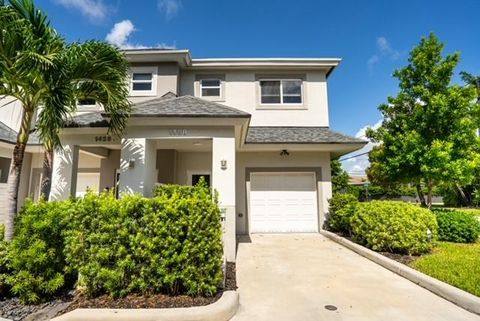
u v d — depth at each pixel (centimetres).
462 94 1170
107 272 495
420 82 1262
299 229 1357
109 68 686
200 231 527
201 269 518
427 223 855
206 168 1380
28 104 648
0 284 506
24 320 439
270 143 1236
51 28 631
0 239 537
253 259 857
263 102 1501
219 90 1495
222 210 823
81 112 1316
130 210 526
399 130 1297
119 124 802
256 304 525
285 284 632
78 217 521
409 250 817
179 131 852
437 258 740
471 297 505
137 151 839
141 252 509
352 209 1103
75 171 914
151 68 1402
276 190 1383
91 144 912
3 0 576
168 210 523
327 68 1507
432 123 1190
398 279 665
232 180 839
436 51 1237
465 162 1127
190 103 953
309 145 1260
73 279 562
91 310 445
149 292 515
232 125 858
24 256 490
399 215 860
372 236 888
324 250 980
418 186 1356
